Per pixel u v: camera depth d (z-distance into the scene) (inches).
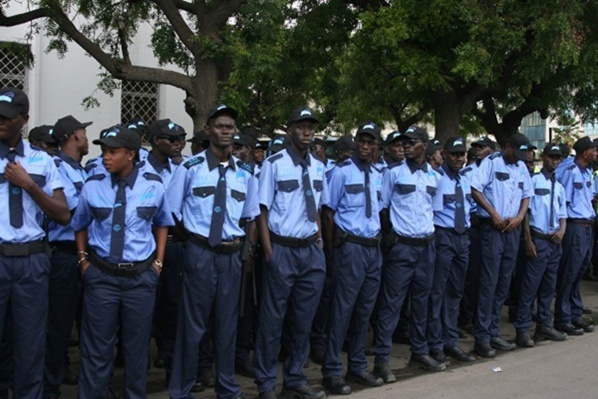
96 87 515.5
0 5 402.3
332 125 785.6
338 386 220.4
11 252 167.0
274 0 370.0
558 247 292.8
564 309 307.0
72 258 203.3
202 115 370.3
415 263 239.8
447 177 259.9
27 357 172.7
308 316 212.5
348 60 523.8
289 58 485.4
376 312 268.8
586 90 548.4
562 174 307.3
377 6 474.6
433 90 454.9
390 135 274.4
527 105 557.6
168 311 231.1
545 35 400.8
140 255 182.5
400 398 216.2
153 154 232.1
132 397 185.8
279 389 225.8
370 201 224.4
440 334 257.6
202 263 192.5
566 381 235.0
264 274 209.2
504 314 351.9
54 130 211.9
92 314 179.6
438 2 416.5
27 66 442.9
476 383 232.7
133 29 438.6
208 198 194.2
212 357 229.9
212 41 356.5
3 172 167.3
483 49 401.1
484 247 270.1
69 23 371.9
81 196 181.8
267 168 207.5
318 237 212.8
